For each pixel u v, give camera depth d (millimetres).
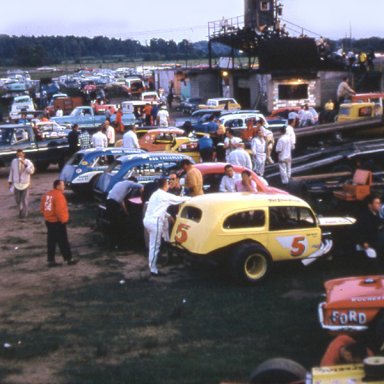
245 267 14078
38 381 9680
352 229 14961
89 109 52438
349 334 9438
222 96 65500
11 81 102938
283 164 23734
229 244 14172
